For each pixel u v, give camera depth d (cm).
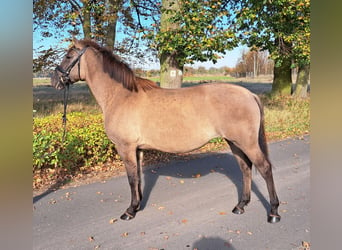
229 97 327
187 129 331
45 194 428
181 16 577
